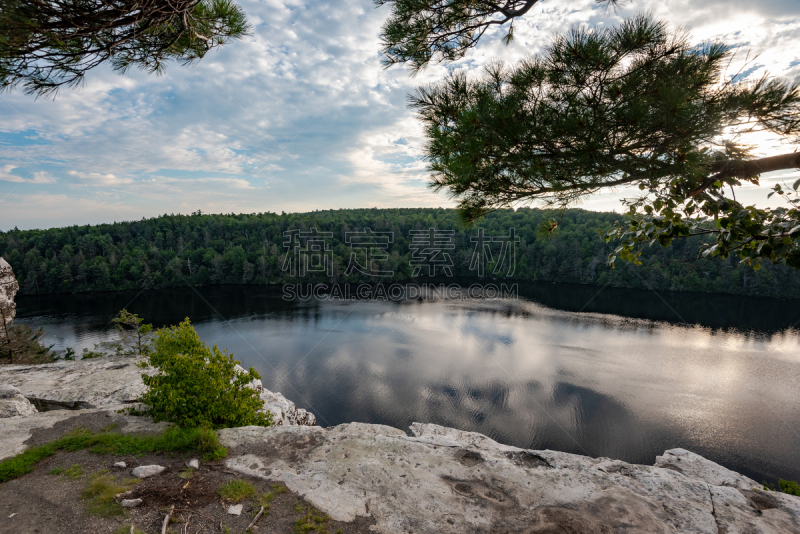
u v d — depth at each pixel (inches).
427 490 177.9
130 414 265.3
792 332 2178.9
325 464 200.4
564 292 3422.7
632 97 115.6
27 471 187.6
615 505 166.6
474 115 127.3
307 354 1820.9
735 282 3169.3
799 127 112.1
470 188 161.0
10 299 911.7
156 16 140.7
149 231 4675.2
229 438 229.1
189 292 3457.2
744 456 1009.5
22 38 119.9
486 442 479.5
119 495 167.6
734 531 151.1
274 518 156.8
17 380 450.0
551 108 125.3
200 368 268.1
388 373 1599.4
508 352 1875.0
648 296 3154.5
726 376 1547.7
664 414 1239.5
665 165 122.0
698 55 114.9
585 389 1437.0
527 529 150.6
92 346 1784.0
